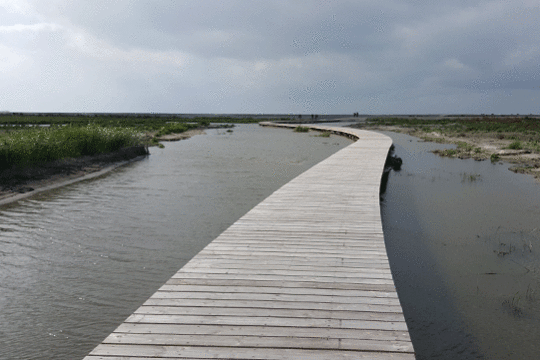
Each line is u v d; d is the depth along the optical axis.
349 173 10.66
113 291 4.70
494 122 48.44
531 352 3.60
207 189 10.66
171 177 12.55
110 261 5.60
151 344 2.68
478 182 12.01
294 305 3.25
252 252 4.55
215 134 35.28
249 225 5.71
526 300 4.58
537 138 25.03
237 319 3.02
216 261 4.25
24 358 3.45
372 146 18.78
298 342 2.71
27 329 3.90
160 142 26.05
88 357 2.53
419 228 7.46
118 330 2.84
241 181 11.87
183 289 3.54
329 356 2.55
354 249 4.67
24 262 5.54
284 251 4.59
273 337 2.78
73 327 3.94
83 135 15.61
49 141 13.47
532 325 4.04
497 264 5.68
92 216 7.89
